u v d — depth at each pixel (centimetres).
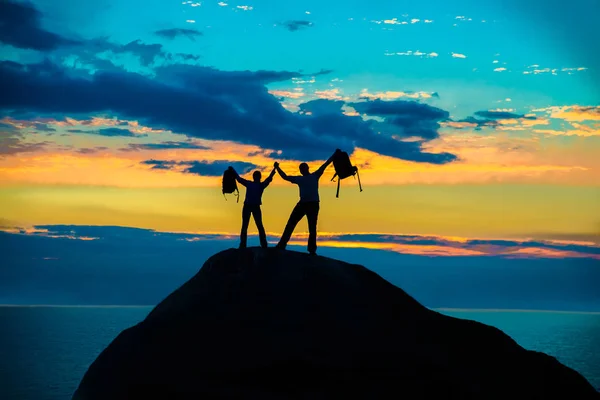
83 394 1128
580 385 1218
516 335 9594
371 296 1214
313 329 1116
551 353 7556
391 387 1073
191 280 1253
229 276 1206
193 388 1056
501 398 1120
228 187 1312
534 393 1155
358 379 1072
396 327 1172
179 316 1159
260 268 1209
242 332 1113
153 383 1073
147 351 1117
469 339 1231
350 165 1292
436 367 1112
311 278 1196
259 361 1074
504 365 1198
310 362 1073
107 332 9494
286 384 1062
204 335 1119
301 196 1272
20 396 4994
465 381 1115
